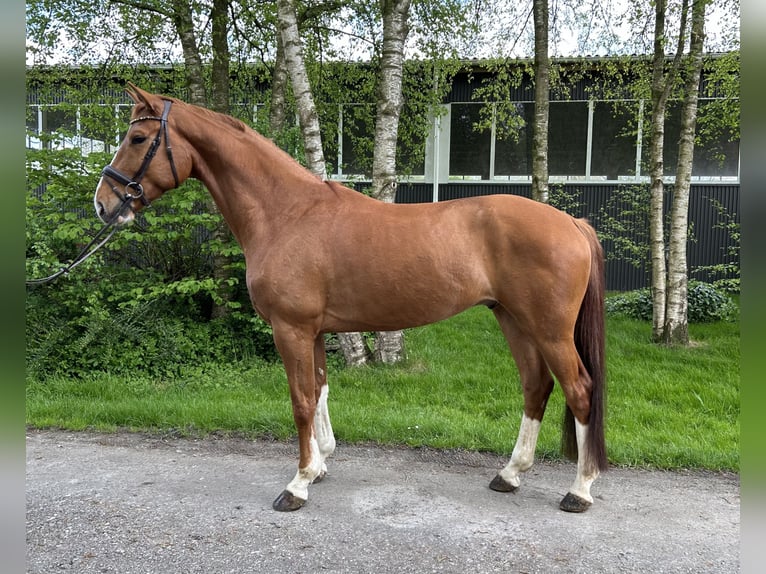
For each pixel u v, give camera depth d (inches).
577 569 89.1
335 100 362.0
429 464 135.8
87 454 141.3
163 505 111.7
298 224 111.3
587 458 108.3
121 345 224.2
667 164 432.8
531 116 440.1
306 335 110.5
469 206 110.3
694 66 244.8
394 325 111.7
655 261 260.2
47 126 415.5
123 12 290.0
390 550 94.5
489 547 95.6
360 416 164.2
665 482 125.4
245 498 115.4
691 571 88.9
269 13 291.9
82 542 96.9
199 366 226.1
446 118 447.5
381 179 213.8
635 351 246.5
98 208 111.2
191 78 272.8
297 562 90.8
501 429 155.5
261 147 117.4
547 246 103.2
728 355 237.8
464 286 106.5
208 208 253.3
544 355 106.5
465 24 300.4
